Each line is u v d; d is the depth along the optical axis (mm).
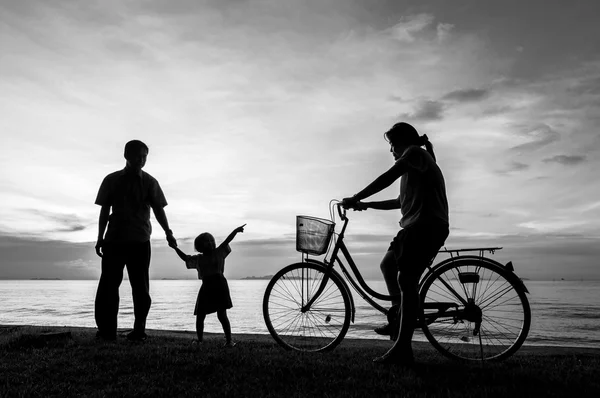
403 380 3580
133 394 3355
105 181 5789
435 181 4082
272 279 5074
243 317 68688
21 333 6375
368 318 53969
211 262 5797
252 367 4012
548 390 3309
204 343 5602
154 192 5871
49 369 4094
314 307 4984
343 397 3219
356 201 4219
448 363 4238
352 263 4723
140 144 5770
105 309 5633
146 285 5781
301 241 4738
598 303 120188
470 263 4375
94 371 4016
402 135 4312
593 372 3869
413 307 4062
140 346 5113
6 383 3643
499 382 3553
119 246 5660
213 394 3326
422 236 4004
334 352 4781
